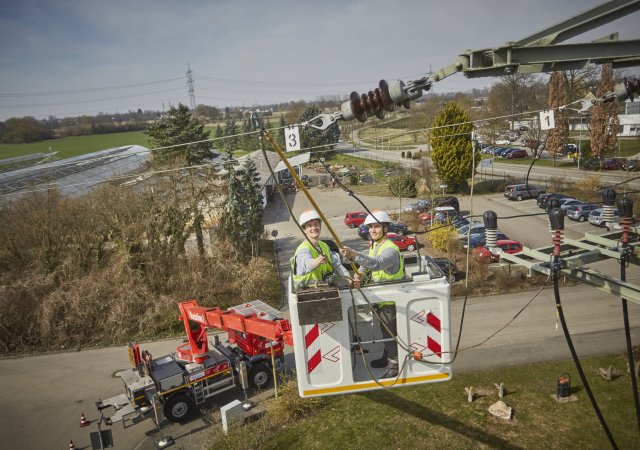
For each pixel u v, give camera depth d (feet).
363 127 432.66
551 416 44.68
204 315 48.37
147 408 45.93
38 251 79.92
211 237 92.99
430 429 43.57
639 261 23.52
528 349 56.95
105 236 82.64
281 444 42.68
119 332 70.69
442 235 96.22
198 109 517.55
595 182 135.23
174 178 85.51
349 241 116.57
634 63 17.01
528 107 251.19
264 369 51.19
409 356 17.60
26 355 67.31
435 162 156.46
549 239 102.68
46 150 301.84
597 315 64.95
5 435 47.98
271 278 90.22
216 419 47.09
